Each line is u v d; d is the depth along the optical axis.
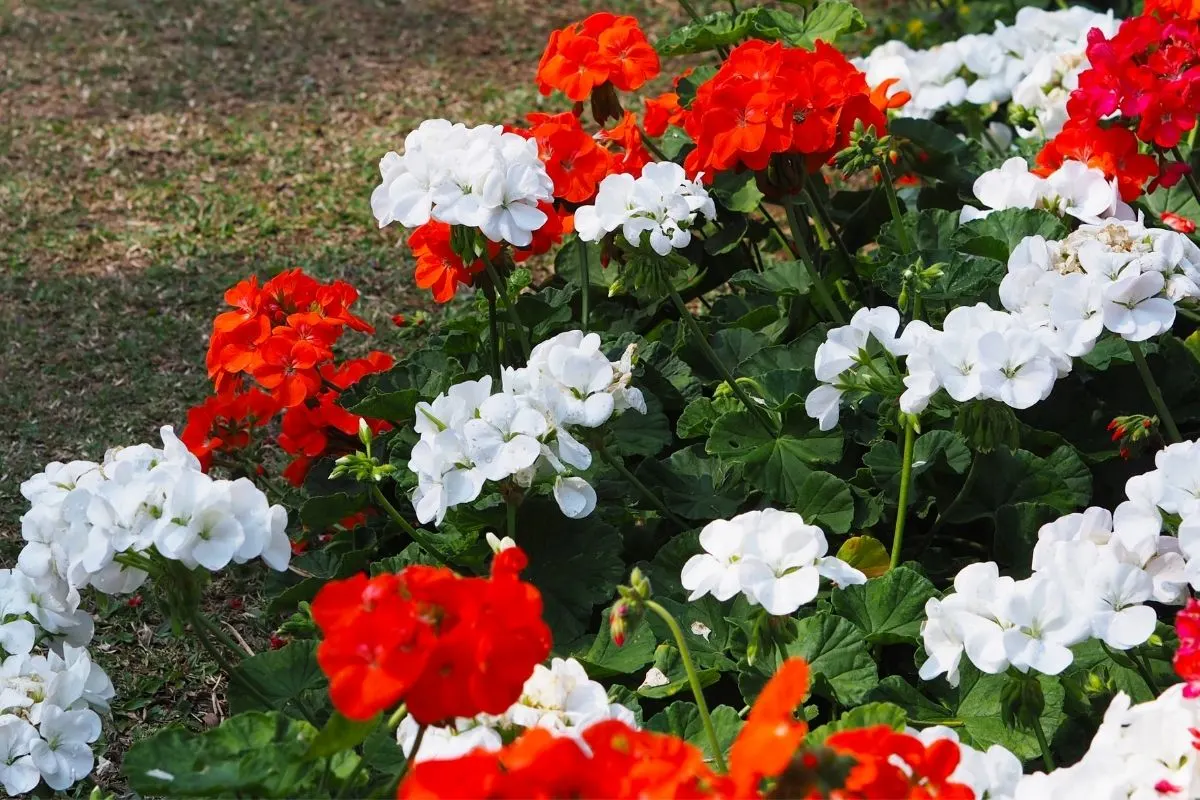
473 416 2.45
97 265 5.42
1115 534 2.24
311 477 3.23
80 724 2.39
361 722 1.71
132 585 2.18
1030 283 2.64
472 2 8.03
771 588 2.09
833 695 2.40
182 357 4.80
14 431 4.37
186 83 7.03
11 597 2.48
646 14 7.64
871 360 2.51
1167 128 2.97
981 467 2.92
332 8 7.94
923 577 2.54
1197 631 1.82
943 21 6.33
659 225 2.75
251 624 3.45
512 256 3.12
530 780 1.46
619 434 3.03
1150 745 1.80
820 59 3.11
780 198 3.13
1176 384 3.12
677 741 1.51
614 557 2.73
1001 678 2.43
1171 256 2.61
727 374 2.96
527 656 1.59
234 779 1.76
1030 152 4.07
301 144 6.41
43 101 6.83
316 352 2.89
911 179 3.98
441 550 2.80
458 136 2.72
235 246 5.55
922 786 1.53
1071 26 4.34
